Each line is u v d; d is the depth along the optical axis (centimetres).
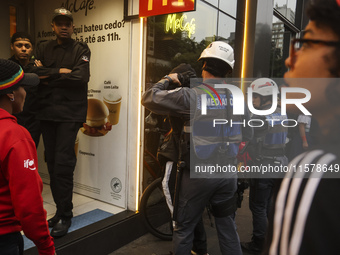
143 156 305
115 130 313
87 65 260
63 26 259
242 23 443
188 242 200
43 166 375
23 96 134
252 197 274
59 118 257
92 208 312
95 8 314
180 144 194
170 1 256
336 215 46
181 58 343
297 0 604
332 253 45
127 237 287
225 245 209
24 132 121
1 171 115
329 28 47
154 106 193
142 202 284
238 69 446
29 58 288
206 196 195
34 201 116
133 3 287
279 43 600
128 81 299
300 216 49
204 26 378
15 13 352
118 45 302
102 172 327
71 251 235
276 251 51
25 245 236
